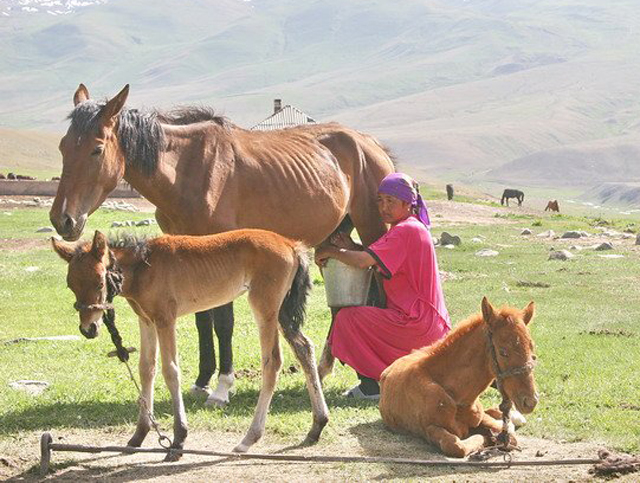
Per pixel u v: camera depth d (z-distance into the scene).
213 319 10.71
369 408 9.99
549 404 10.01
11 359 12.89
